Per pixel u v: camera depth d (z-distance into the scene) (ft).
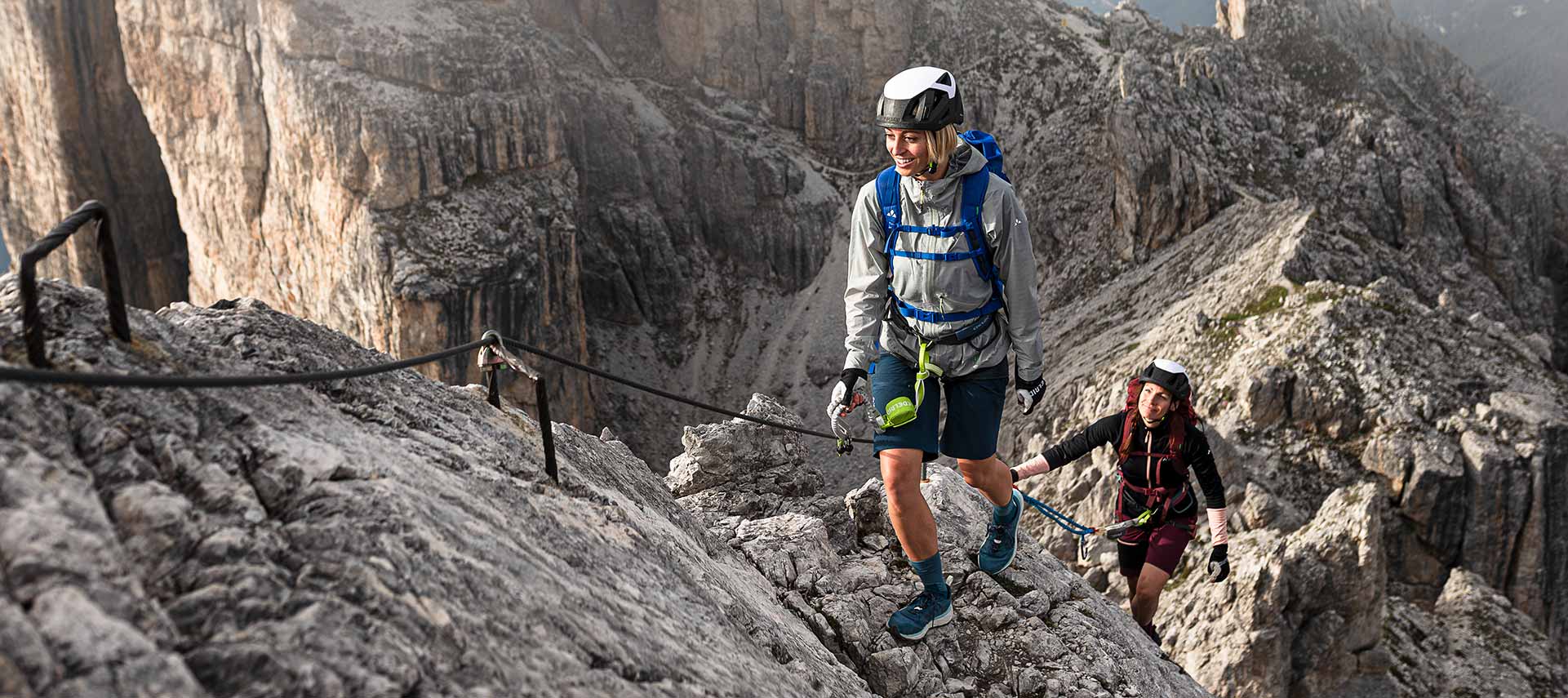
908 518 17.07
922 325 15.99
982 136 15.23
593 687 8.77
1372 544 65.46
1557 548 145.48
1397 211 291.79
